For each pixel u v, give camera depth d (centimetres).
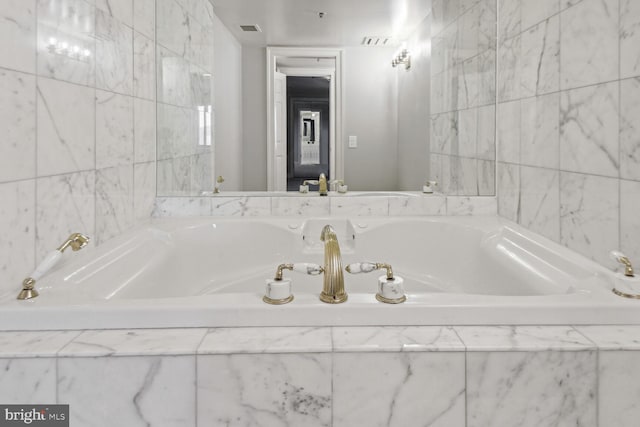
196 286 187
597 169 135
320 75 221
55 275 122
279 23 219
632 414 88
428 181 223
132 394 86
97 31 154
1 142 107
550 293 131
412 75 221
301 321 97
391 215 216
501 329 96
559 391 88
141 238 171
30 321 95
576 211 147
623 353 87
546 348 87
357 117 222
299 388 87
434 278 196
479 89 221
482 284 177
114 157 169
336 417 88
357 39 220
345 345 88
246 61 219
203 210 213
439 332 94
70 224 138
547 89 165
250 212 214
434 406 88
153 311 96
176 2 214
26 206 117
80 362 84
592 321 98
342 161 223
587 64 139
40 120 122
